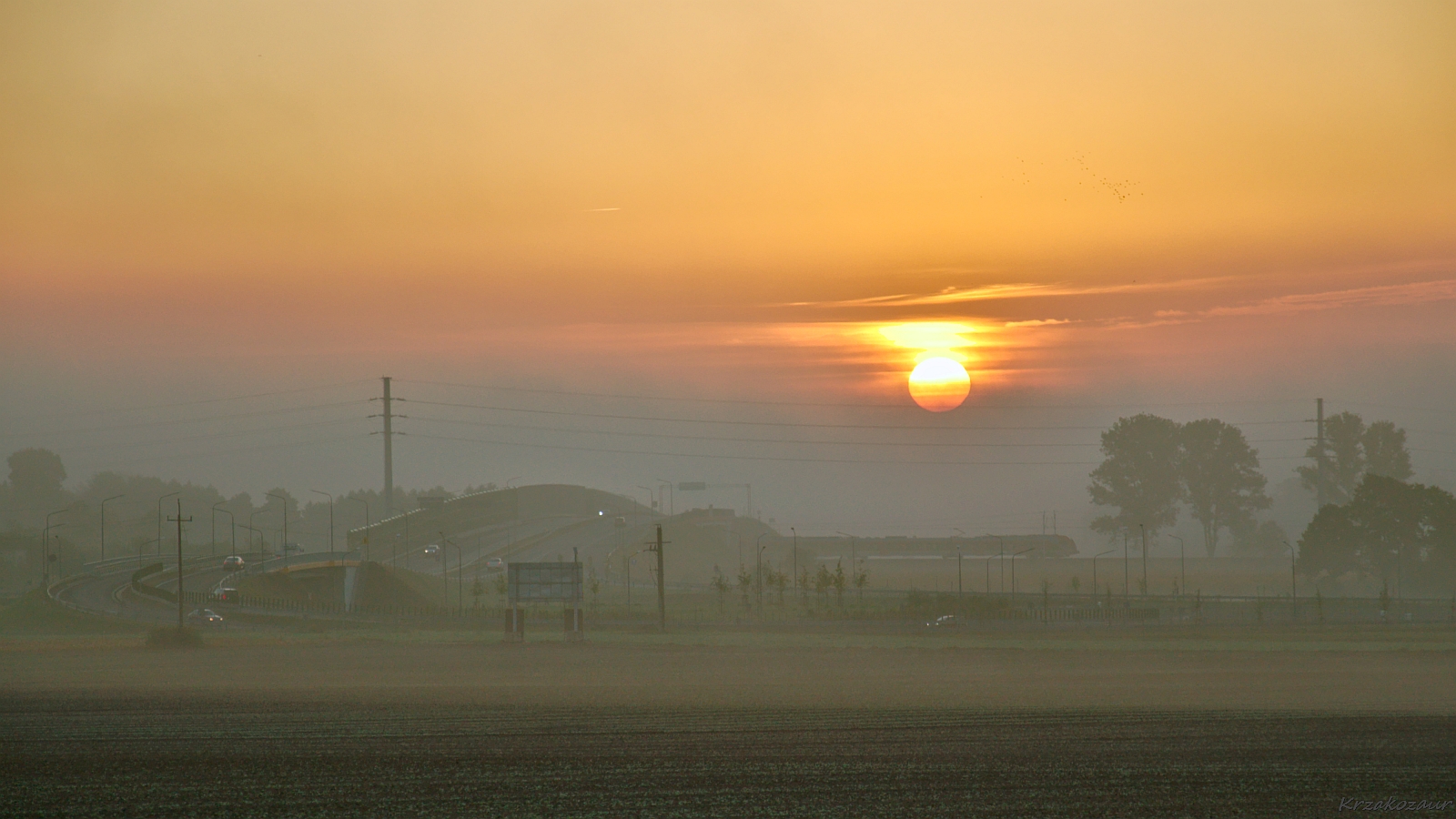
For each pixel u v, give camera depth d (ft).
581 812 104.01
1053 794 108.58
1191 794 108.68
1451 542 406.41
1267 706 154.71
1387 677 186.70
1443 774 115.24
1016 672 195.52
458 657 224.74
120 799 108.78
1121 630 294.25
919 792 109.50
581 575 282.56
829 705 156.35
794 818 101.91
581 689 174.40
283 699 164.45
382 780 114.83
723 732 137.08
